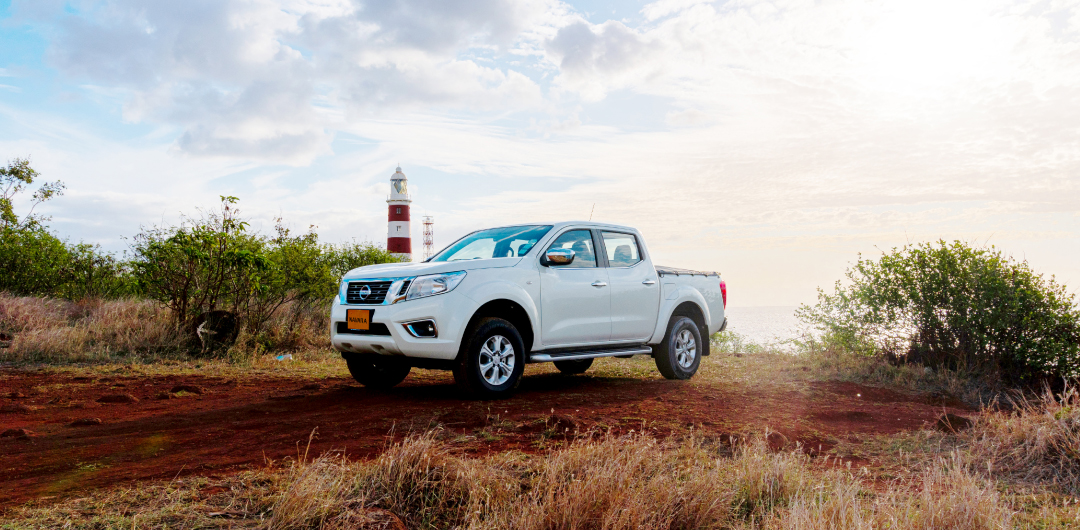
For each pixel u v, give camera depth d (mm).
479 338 6078
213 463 3799
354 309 6230
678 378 8070
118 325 9672
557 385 7477
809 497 3361
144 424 4934
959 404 7234
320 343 10609
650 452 3898
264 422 5023
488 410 5520
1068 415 4383
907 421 5695
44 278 12812
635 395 6703
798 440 4918
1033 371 8352
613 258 7578
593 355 7020
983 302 8367
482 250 7141
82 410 5520
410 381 7547
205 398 6203
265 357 9250
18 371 7723
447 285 5973
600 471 3232
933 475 3680
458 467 3350
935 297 8719
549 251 6832
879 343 9328
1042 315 8203
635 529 2773
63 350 8750
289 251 11570
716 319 8812
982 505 3000
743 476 3578
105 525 2768
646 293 7668
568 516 2814
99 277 13422
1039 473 4000
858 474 4062
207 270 10367
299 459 3887
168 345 9445
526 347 6613
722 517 3119
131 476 3516
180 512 2920
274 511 2869
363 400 6098
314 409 5621
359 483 3244
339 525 2803
